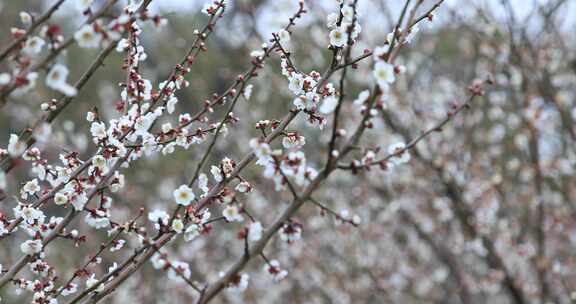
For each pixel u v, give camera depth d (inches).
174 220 95.0
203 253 321.7
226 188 100.0
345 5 100.1
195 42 110.7
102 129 103.8
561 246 294.0
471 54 314.5
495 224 301.1
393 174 302.5
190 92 387.2
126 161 106.4
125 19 76.2
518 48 237.6
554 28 246.8
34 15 80.7
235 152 331.3
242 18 369.4
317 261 309.9
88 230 314.2
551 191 301.1
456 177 284.8
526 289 277.1
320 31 295.7
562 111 243.3
